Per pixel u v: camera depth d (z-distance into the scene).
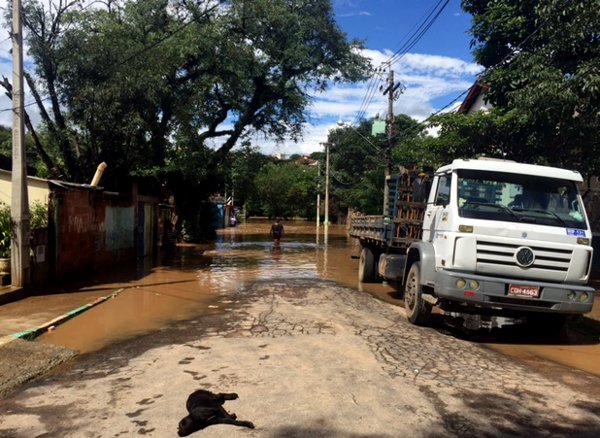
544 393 5.08
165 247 20.72
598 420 4.41
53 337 7.20
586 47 10.46
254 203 68.75
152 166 18.19
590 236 7.09
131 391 4.93
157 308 9.31
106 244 14.77
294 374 5.37
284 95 24.92
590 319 8.47
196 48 18.78
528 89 10.67
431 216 8.23
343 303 9.91
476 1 15.45
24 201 9.91
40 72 14.13
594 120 10.50
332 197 58.41
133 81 13.84
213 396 4.45
